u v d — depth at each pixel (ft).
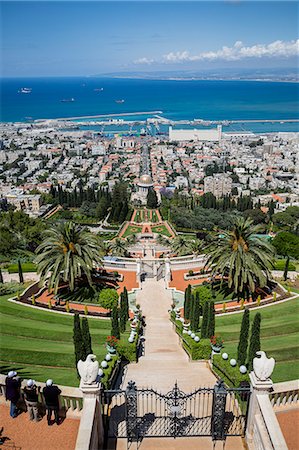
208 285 157.89
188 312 120.98
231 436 56.54
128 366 84.33
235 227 143.84
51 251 146.61
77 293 150.61
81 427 49.47
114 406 63.77
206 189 503.20
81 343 72.90
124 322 114.62
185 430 57.57
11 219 234.17
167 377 77.46
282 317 122.52
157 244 268.62
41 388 57.47
